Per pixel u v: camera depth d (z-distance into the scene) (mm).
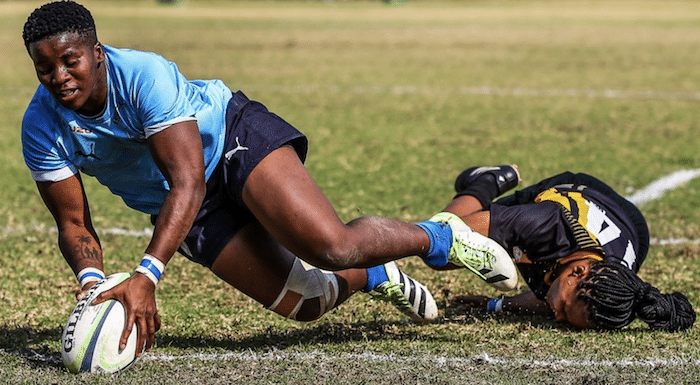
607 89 58469
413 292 16359
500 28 108375
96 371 13258
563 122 46531
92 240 14945
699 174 34062
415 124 46188
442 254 15523
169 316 18344
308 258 13992
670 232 25812
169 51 78688
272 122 14578
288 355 15266
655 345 15695
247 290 15336
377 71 68250
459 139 42062
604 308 16125
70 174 14461
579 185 18734
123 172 14578
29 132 14094
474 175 19141
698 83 60812
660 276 21312
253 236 15008
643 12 139750
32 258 23141
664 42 89562
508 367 14508
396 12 140250
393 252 14586
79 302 13414
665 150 39000
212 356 15195
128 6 146500
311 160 37219
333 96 55750
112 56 13359
